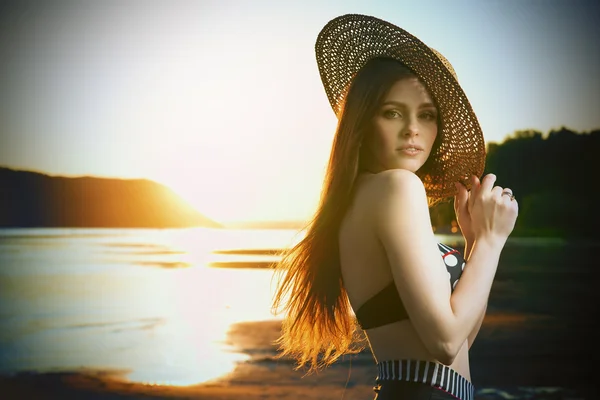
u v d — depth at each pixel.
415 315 1.19
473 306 1.22
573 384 6.67
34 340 8.57
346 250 1.32
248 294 11.59
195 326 9.27
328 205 1.34
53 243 18.00
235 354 7.83
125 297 11.27
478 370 7.16
